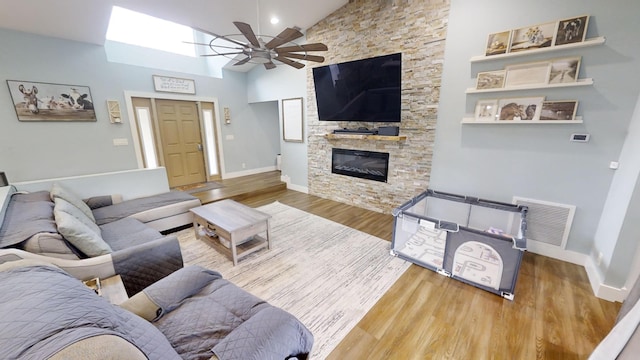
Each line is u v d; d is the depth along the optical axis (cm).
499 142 265
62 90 353
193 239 298
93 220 247
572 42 211
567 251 245
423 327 170
